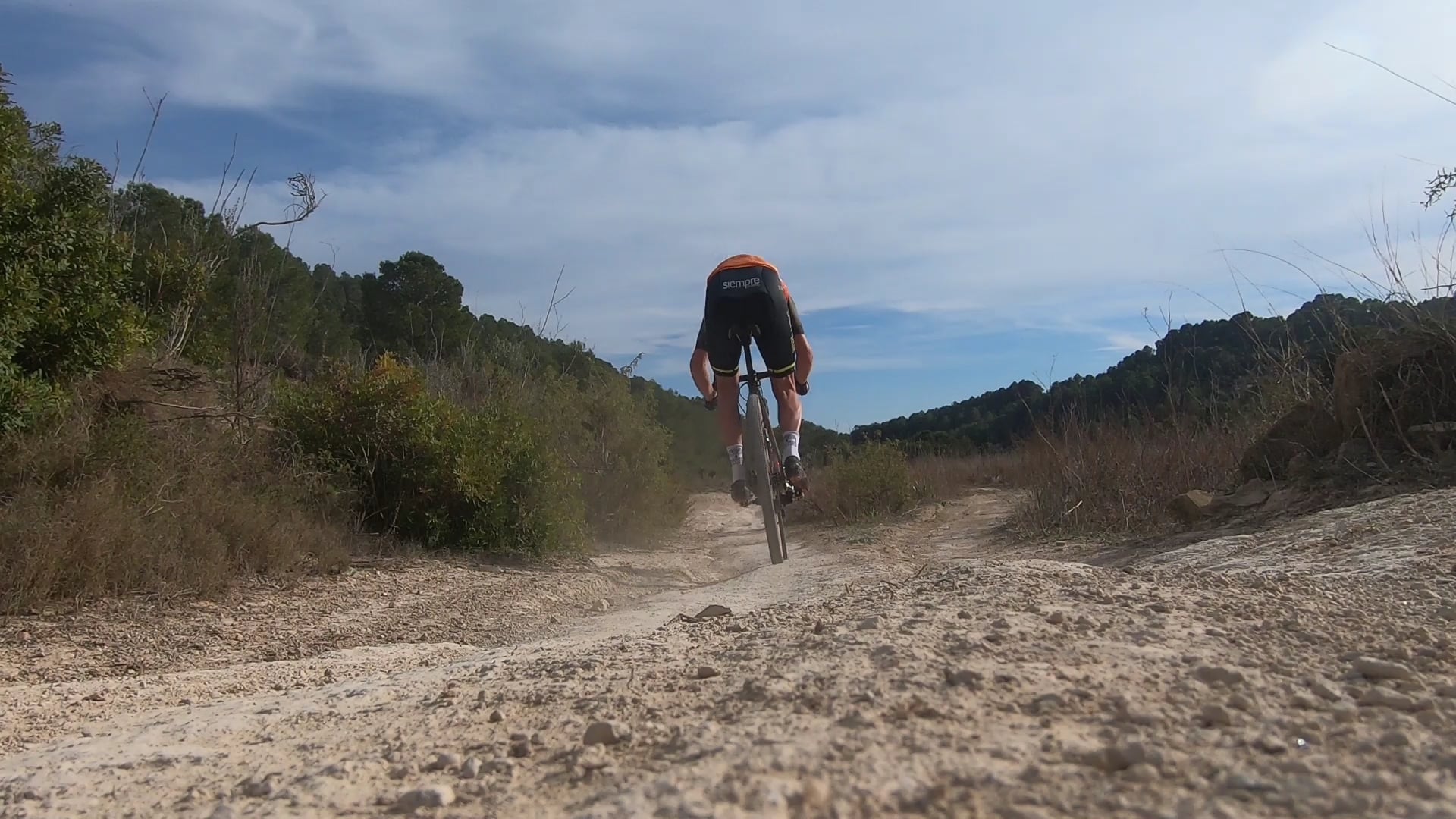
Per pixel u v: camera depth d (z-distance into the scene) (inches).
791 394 216.8
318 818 67.7
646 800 59.6
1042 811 55.1
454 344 750.5
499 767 74.0
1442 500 203.2
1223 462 337.4
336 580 290.2
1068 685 78.2
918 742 66.4
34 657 189.3
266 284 481.1
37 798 82.4
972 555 337.1
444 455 370.3
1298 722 68.9
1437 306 275.7
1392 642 91.7
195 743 98.7
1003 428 916.6
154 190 548.7
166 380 396.8
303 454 353.7
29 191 310.3
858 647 93.3
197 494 287.0
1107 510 347.3
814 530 532.1
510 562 369.7
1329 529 208.1
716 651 107.7
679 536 574.6
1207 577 129.0
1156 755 61.9
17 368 276.8
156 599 237.8
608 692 92.7
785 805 57.1
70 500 247.6
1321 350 315.6
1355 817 53.2
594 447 519.5
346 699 115.3
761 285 206.5
